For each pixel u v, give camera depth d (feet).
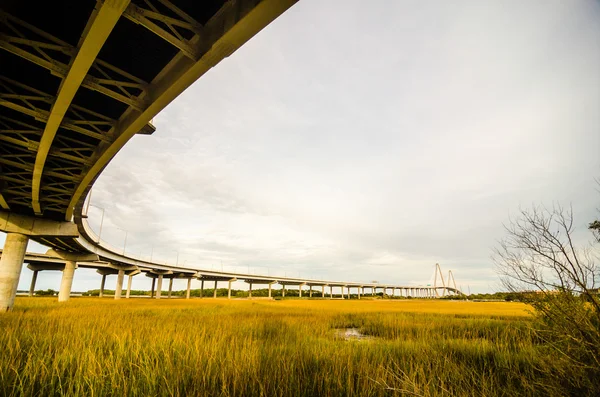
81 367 21.38
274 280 436.35
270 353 27.66
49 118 42.04
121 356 25.00
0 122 48.37
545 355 18.99
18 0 29.96
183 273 334.65
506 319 76.28
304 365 24.88
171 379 20.29
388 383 20.61
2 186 72.13
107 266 274.16
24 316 60.03
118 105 45.88
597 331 14.71
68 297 169.58
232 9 27.37
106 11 25.25
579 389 15.47
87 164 59.06
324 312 102.58
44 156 53.31
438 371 23.38
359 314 95.45
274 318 70.85
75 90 36.50
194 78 34.27
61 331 37.35
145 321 52.60
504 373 23.29
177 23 29.30
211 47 29.04
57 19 32.55
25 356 25.67
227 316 72.84
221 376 20.92
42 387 19.01
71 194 76.07
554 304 16.75
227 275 375.25
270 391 19.74
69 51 32.42
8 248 93.15
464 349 32.17
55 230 101.30
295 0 23.77
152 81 39.63
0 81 39.40
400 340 39.93
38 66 38.81
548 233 16.40
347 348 29.89
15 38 30.68
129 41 34.27
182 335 33.01
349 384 19.86
